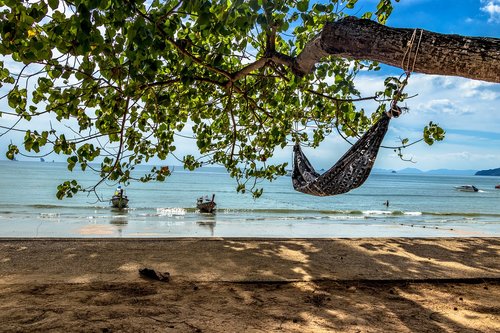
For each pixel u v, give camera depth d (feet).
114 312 14.97
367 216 99.25
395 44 7.86
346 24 8.75
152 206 118.42
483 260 26.73
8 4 9.64
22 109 14.51
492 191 335.47
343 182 13.37
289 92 17.46
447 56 7.38
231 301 16.90
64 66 12.59
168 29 11.85
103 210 94.73
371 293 19.01
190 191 197.06
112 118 15.57
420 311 16.65
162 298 16.89
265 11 10.59
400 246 30.37
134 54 10.84
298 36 16.58
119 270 21.06
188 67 14.49
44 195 141.38
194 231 61.00
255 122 23.04
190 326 13.94
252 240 30.60
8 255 23.67
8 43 10.55
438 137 17.31
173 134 20.65
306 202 163.73
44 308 15.07
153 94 16.99
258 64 13.99
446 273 22.81
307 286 19.53
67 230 58.08
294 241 30.83
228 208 116.78
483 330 14.78
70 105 14.51
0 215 76.69
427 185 453.58
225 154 22.41
